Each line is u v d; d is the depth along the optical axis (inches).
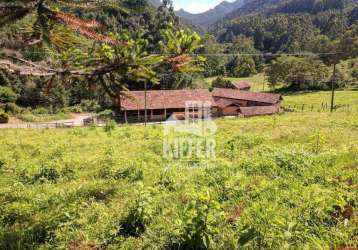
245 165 369.7
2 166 431.2
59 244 220.8
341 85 3110.2
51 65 170.2
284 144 538.0
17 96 1946.4
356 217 232.1
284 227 203.2
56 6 117.4
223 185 303.7
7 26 132.7
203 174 350.6
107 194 311.0
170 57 161.9
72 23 123.2
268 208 219.0
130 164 399.2
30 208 281.6
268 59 5344.5
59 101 2110.0
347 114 1106.7
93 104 2164.1
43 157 498.0
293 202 257.4
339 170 336.2
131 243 216.5
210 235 203.3
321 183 305.4
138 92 1948.8
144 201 251.4
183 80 2426.2
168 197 289.0
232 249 198.8
